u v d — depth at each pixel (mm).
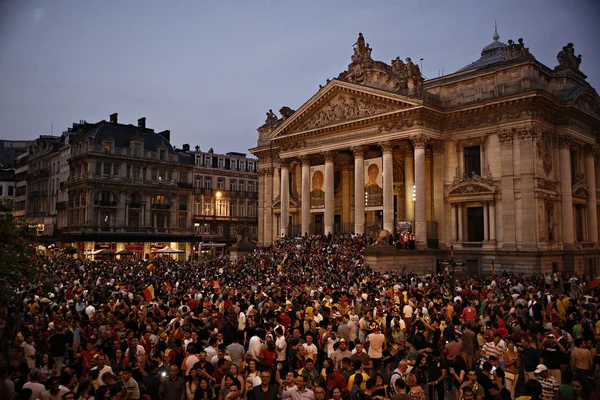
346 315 20516
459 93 52750
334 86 57312
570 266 49156
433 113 51000
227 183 102062
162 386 13508
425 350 16531
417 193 50156
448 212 52062
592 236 54312
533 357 16078
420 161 50125
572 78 52656
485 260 48656
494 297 28438
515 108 47531
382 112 53312
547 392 13609
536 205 46219
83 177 81312
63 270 44438
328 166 58812
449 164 52469
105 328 18875
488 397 13156
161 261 55719
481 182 49406
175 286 34062
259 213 73688
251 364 14219
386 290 29312
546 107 48406
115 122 86750
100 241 78938
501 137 48406
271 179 72375
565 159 50656
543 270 45688
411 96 50438
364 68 56125
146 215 86688
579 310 23203
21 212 104938
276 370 15719
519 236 46906
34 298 26203
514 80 48469
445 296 28578
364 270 41156
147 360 15586
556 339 17422
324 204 59469
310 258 46938
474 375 13727
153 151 88750
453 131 52219
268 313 21109
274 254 53156
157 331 18516
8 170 109812
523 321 21656
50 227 89812
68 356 18594
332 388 13031
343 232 59781
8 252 22312
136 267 47062
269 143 73000
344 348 15984
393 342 18188
